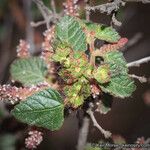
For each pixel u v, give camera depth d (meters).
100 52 0.21
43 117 0.20
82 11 0.25
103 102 0.22
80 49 0.21
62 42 0.20
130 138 0.46
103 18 0.35
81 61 0.20
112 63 0.20
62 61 0.20
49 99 0.20
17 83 0.25
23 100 0.21
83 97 0.20
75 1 0.24
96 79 0.20
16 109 0.20
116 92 0.20
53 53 0.22
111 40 0.21
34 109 0.20
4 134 0.37
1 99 0.22
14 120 0.36
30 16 0.39
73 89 0.20
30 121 0.20
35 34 0.42
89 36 0.21
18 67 0.24
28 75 0.24
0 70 0.47
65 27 0.21
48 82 0.23
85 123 0.25
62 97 0.20
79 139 0.26
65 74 0.20
